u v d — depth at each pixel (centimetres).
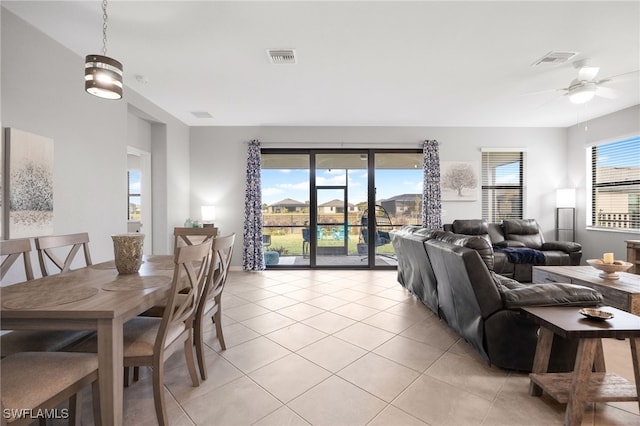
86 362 132
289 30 245
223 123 527
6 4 210
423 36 254
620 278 288
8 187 216
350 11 222
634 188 441
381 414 162
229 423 155
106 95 179
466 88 369
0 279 179
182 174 516
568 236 541
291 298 374
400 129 546
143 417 160
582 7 216
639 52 279
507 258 449
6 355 158
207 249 177
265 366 212
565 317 170
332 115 481
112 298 143
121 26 238
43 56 247
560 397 156
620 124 452
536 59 294
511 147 548
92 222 302
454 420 157
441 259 239
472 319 216
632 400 154
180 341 175
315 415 161
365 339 256
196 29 243
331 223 562
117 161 339
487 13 224
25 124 232
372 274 513
